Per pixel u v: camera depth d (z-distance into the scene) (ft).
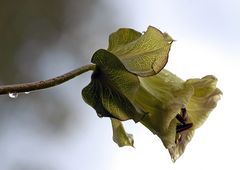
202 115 1.69
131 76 1.65
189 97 1.66
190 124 1.67
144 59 1.66
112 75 1.66
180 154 1.67
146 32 1.67
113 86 1.66
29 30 4.88
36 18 4.90
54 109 4.60
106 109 1.67
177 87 1.67
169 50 1.66
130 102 1.65
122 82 1.66
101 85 1.67
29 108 4.58
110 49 1.70
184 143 1.68
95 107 1.68
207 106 1.69
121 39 1.69
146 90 1.67
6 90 1.60
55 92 4.63
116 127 1.73
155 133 1.66
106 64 1.66
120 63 1.65
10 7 4.80
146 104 1.67
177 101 1.65
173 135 1.65
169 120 1.65
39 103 4.61
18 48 4.83
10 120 4.54
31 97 4.58
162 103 1.66
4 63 4.77
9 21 4.81
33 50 4.88
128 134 1.74
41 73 4.90
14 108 4.54
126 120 1.67
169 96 1.66
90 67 1.66
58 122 4.59
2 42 4.79
